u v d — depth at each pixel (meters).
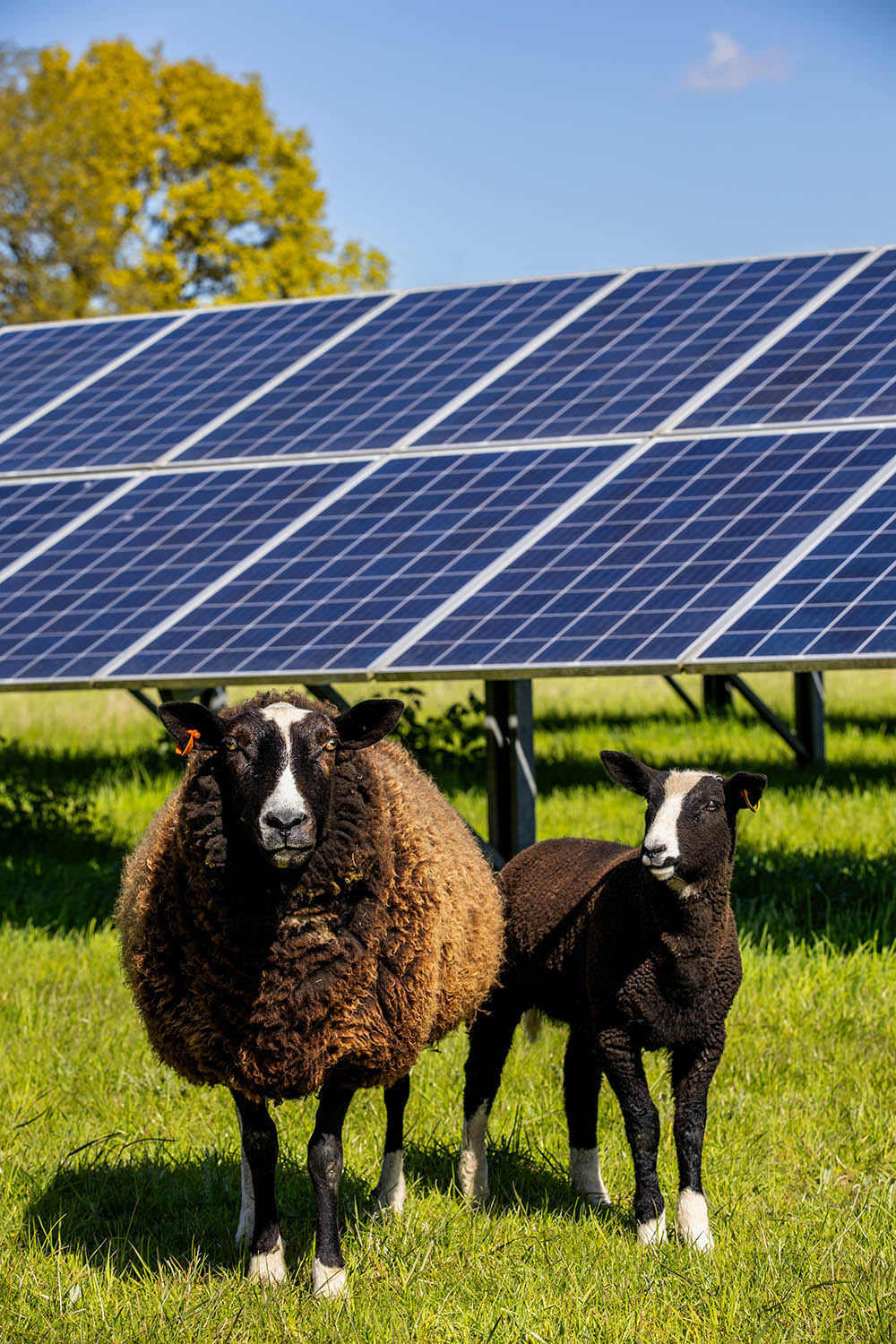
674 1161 6.13
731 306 14.05
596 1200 5.89
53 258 45.38
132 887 5.38
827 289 13.88
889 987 8.29
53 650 10.26
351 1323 4.54
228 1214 5.75
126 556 11.56
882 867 10.73
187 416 14.27
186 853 4.83
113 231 46.72
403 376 14.09
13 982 8.82
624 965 5.47
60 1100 6.91
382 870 4.97
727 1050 7.45
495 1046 6.18
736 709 21.06
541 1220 5.57
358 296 16.78
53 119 45.00
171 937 5.00
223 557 11.22
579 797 13.89
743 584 9.25
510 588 9.82
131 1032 7.93
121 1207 5.88
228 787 4.78
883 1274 4.81
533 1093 7.03
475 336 14.77
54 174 44.12
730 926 5.55
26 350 17.31
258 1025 4.83
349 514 11.44
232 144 48.78
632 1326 4.52
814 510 9.97
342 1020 4.89
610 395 12.59
